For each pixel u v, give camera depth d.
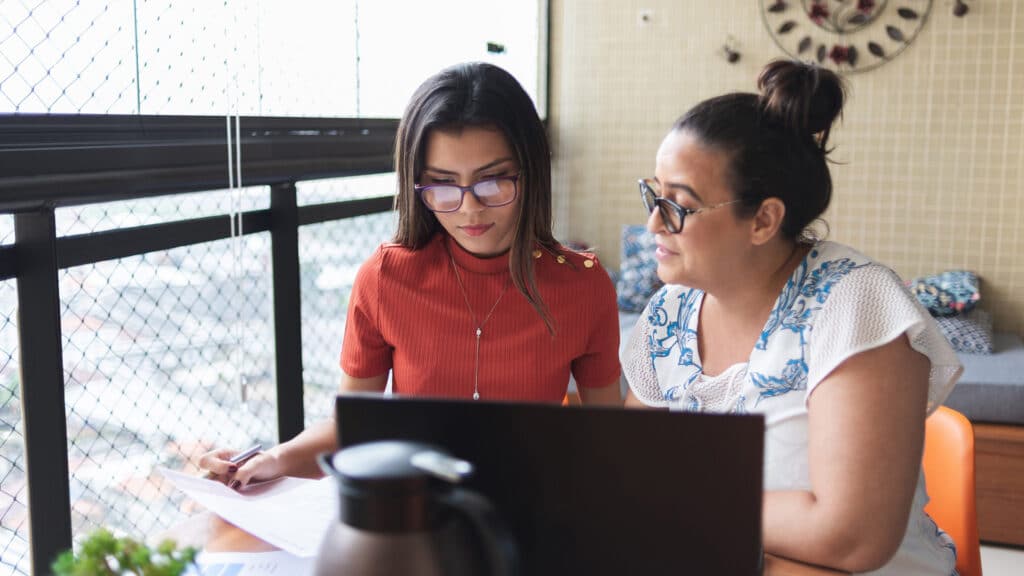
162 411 2.20
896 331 1.13
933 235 4.23
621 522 0.81
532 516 0.82
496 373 1.50
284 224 2.62
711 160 1.17
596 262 1.54
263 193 2.57
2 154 1.62
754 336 1.30
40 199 1.71
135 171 1.93
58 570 0.79
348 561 0.69
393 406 0.83
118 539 0.82
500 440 0.82
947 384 1.23
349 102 3.01
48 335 1.78
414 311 1.50
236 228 2.42
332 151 2.76
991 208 4.13
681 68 4.58
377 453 0.72
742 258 1.23
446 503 0.71
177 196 2.21
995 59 4.04
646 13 4.59
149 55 2.04
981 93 4.07
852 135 4.29
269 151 2.43
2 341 1.75
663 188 1.22
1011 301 4.15
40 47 1.76
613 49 4.68
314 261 2.90
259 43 2.43
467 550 0.72
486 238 1.43
